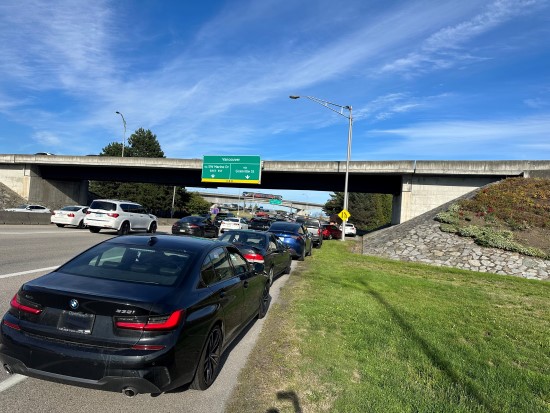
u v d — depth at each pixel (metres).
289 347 5.54
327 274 12.68
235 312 5.13
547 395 4.43
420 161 34.16
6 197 46.16
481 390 4.36
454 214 23.84
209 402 3.93
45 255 12.78
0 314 5.90
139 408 3.71
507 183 27.39
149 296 3.57
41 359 3.38
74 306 3.42
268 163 42.38
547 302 10.26
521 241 19.31
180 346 3.53
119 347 3.31
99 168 50.88
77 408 3.62
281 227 17.14
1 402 3.62
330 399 4.04
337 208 84.38
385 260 18.44
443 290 11.09
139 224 24.33
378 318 7.19
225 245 5.51
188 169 46.03
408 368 4.92
